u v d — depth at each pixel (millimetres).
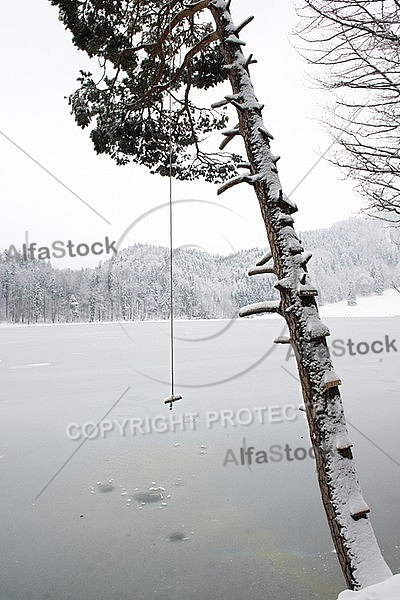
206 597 2924
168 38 5090
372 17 4273
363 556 2242
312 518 4051
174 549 3535
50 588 3029
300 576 3154
